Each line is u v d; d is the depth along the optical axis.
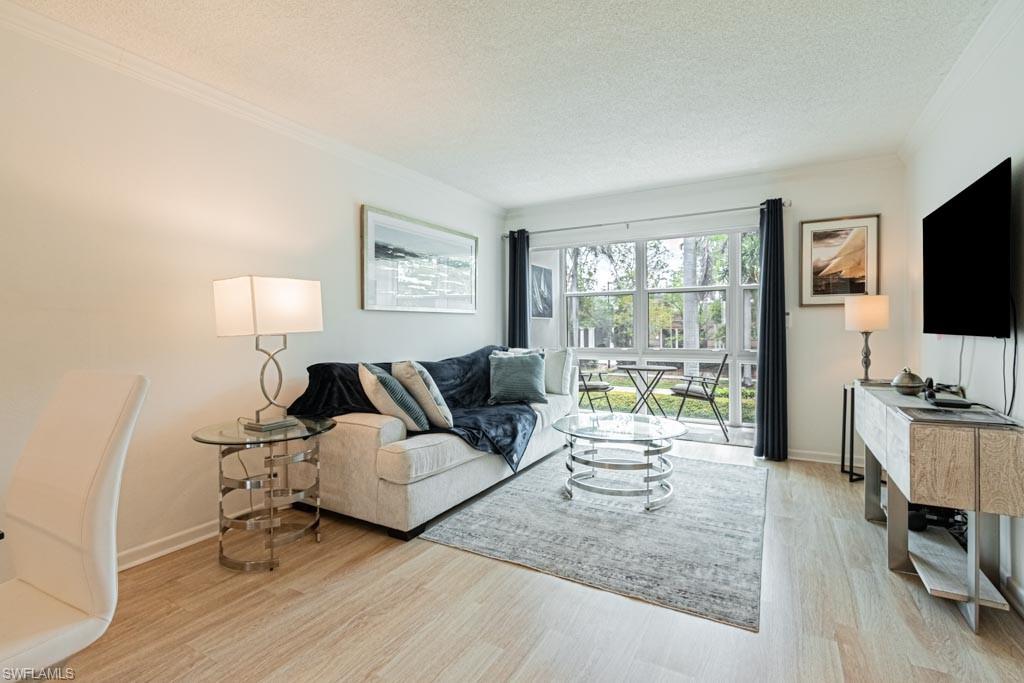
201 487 2.62
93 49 2.17
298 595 2.03
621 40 2.16
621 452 4.20
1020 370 1.89
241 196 2.83
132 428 1.21
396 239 3.90
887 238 3.69
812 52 2.27
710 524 2.70
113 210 2.28
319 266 3.30
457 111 2.89
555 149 3.53
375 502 2.61
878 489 2.74
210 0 1.89
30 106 2.02
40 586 1.25
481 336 5.03
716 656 1.63
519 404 3.89
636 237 4.72
